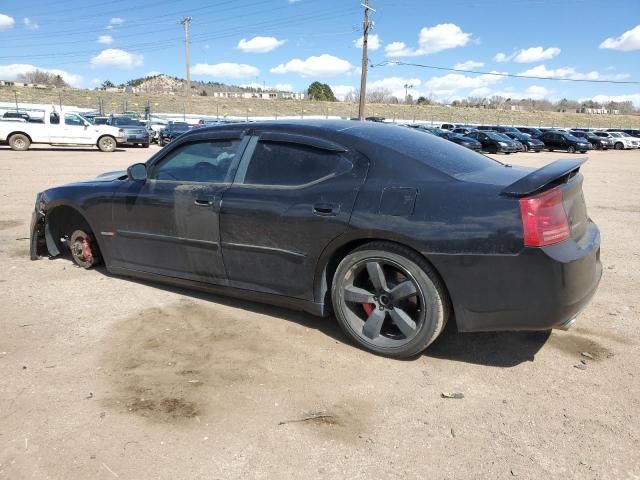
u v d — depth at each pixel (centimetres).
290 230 365
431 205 321
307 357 350
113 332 386
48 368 333
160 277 455
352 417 284
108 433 268
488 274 307
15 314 419
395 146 357
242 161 400
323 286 368
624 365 343
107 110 5881
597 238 353
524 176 330
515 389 312
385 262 337
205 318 412
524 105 11412
